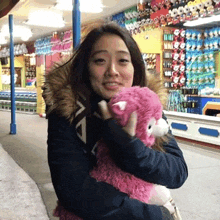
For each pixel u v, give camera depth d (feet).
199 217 9.84
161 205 3.10
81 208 2.82
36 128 29.30
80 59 3.34
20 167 15.69
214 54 33.94
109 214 2.81
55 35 37.52
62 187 2.86
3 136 24.98
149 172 2.87
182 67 34.01
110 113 2.76
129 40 3.36
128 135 2.66
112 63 3.14
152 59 33.09
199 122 20.02
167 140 3.42
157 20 23.68
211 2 20.35
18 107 45.24
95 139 3.10
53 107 3.13
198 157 17.53
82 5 22.93
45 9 24.58
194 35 33.83
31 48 48.85
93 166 3.10
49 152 3.07
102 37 3.21
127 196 2.92
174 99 26.78
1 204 10.84
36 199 11.37
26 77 67.67
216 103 25.17
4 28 33.96
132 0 23.59
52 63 3.63
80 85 3.24
